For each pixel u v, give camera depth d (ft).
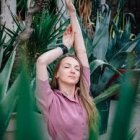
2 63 15.71
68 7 7.89
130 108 1.71
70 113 6.64
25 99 1.70
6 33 18.26
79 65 7.47
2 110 1.75
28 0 22.15
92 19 26.73
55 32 18.81
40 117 1.84
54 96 6.81
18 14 23.52
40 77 6.67
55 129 6.49
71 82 7.20
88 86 7.48
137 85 1.74
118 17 26.27
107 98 12.62
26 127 1.66
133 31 32.83
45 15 19.72
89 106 6.90
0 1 23.18
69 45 7.61
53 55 7.13
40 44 17.93
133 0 37.01
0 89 1.90
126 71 1.84
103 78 16.07
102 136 2.27
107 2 30.40
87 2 24.04
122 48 17.69
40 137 1.68
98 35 18.43
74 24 7.80
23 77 1.76
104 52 18.42
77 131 6.48
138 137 2.24
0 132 1.71
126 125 1.71
